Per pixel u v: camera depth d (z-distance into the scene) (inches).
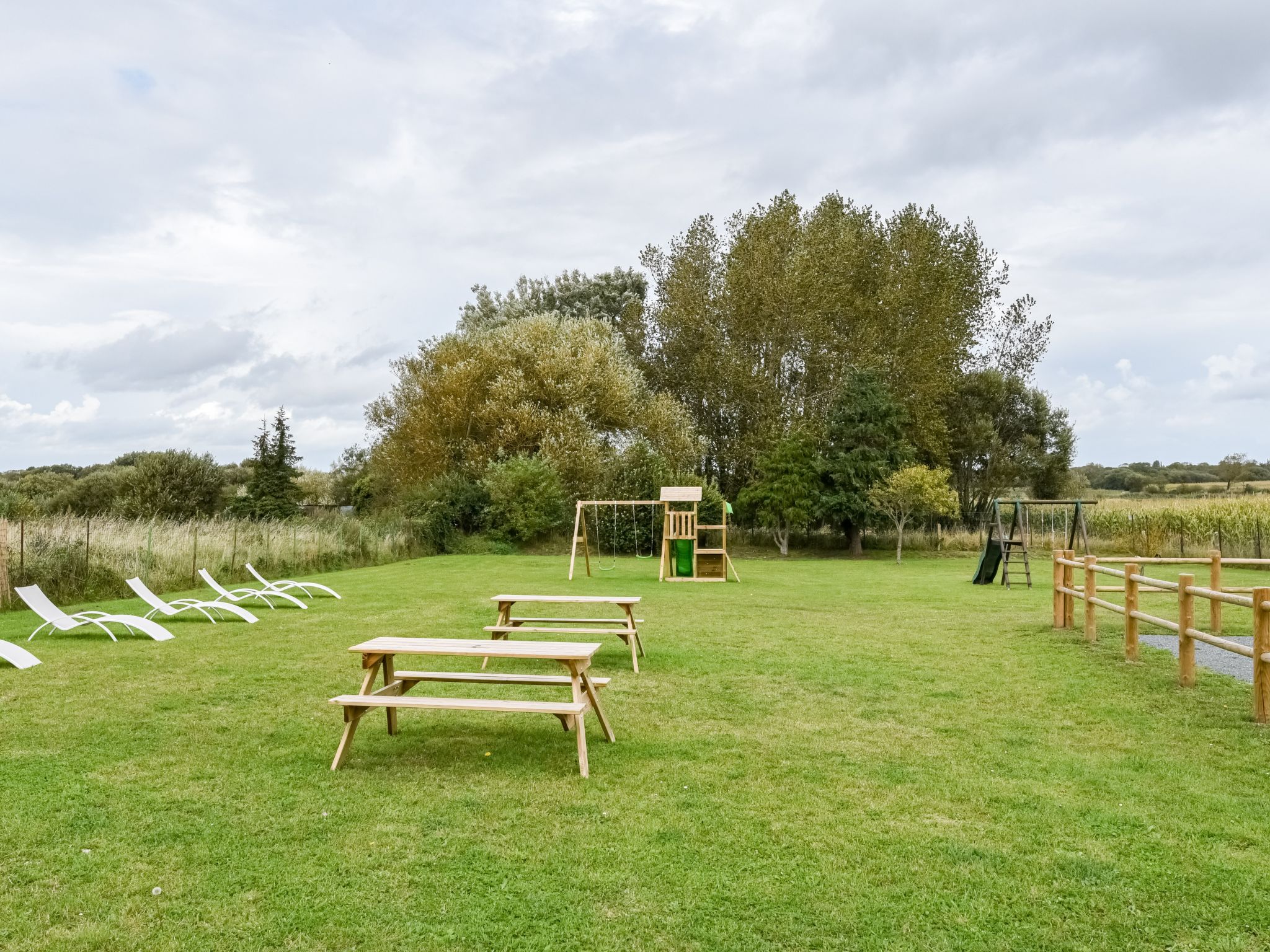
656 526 1203.9
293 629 462.3
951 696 319.3
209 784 217.3
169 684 327.3
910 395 1433.3
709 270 1523.1
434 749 249.0
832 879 167.8
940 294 1444.4
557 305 2107.5
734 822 195.3
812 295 1380.4
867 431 1288.1
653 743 257.6
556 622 394.6
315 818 195.8
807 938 147.1
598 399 1384.1
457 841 183.6
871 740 262.1
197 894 159.5
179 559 706.8
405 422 1481.3
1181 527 1157.1
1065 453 1715.1
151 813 197.5
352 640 426.3
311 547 883.4
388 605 568.4
